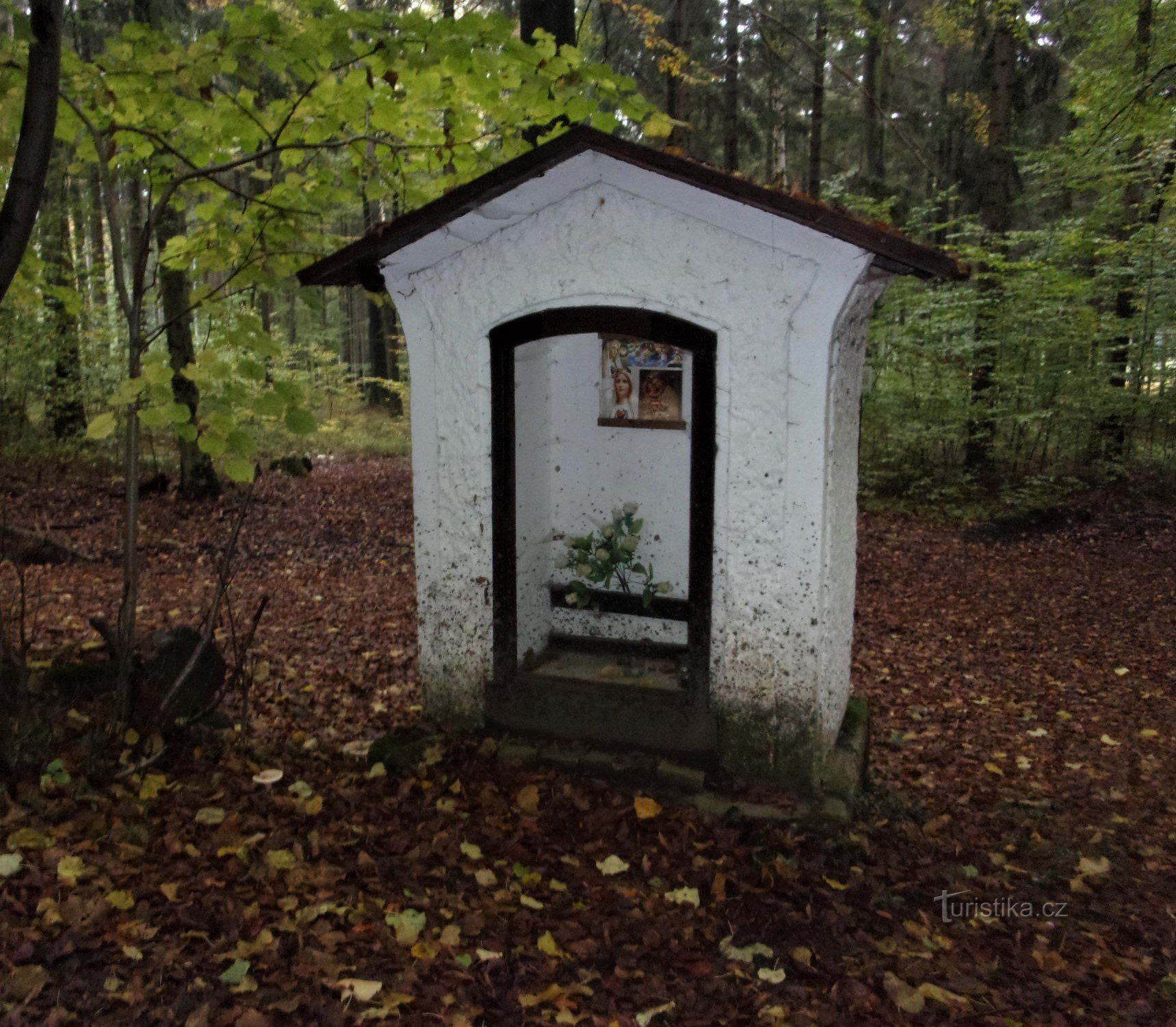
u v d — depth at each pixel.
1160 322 12.84
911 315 13.44
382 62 3.76
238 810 3.61
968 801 5.13
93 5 12.30
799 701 3.98
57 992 2.41
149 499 10.98
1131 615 8.92
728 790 4.05
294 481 13.27
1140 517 12.35
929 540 11.62
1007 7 13.37
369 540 10.29
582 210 3.90
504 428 4.22
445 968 2.84
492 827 3.78
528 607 4.73
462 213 3.90
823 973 3.14
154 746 3.92
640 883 3.54
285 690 5.47
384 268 4.16
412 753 4.29
